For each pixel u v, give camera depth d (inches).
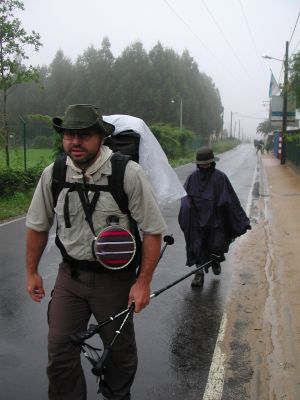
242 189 729.6
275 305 211.8
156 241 104.7
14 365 153.6
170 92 3078.2
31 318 191.8
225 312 202.5
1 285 233.3
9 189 537.6
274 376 150.3
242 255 305.4
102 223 102.0
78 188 101.3
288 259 293.0
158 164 127.5
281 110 1493.6
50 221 109.9
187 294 225.1
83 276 105.9
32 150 1175.0
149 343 171.8
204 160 217.8
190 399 135.7
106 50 3277.6
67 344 106.0
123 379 114.3
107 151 103.7
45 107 3260.3
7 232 371.6
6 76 578.6
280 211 503.5
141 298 103.9
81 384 110.9
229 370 153.3
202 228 220.8
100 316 107.8
